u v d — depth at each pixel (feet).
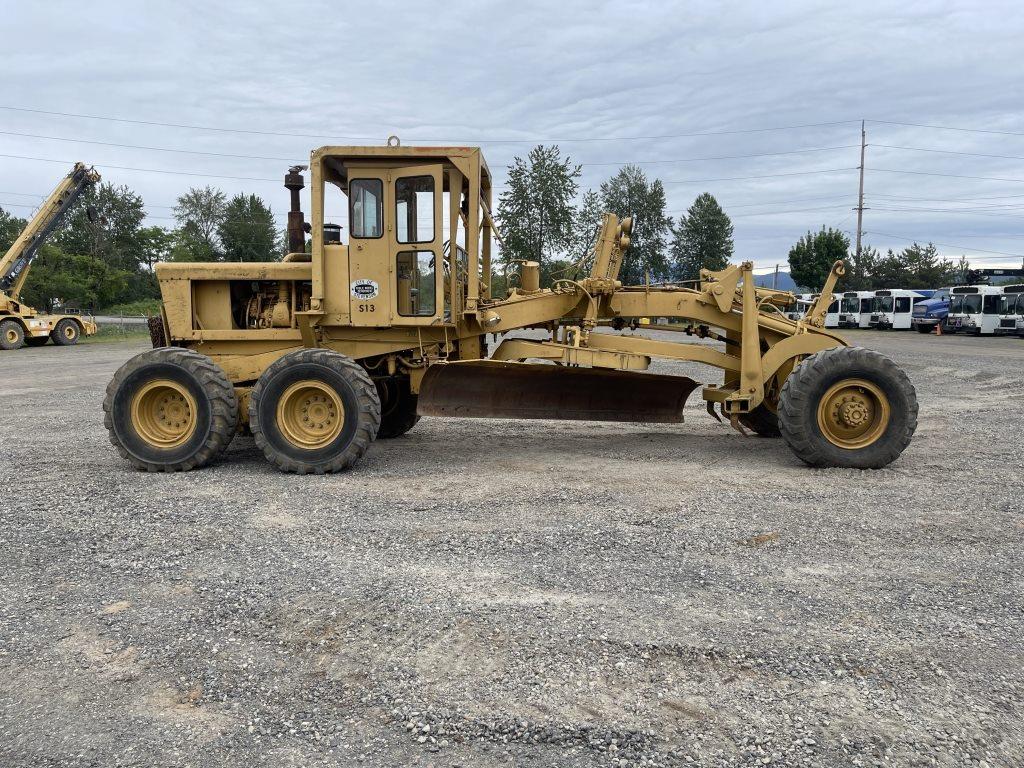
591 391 24.63
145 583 12.51
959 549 14.01
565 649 10.05
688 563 13.24
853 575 12.68
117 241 237.45
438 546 14.17
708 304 23.71
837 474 20.39
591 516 16.19
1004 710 8.64
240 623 10.97
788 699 8.87
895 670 9.52
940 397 38.17
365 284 21.95
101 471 21.21
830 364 20.81
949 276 230.07
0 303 87.86
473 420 31.83
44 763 7.89
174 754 8.02
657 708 8.70
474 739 8.17
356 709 8.77
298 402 21.06
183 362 21.03
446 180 21.85
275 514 16.52
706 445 25.29
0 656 10.11
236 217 211.20
